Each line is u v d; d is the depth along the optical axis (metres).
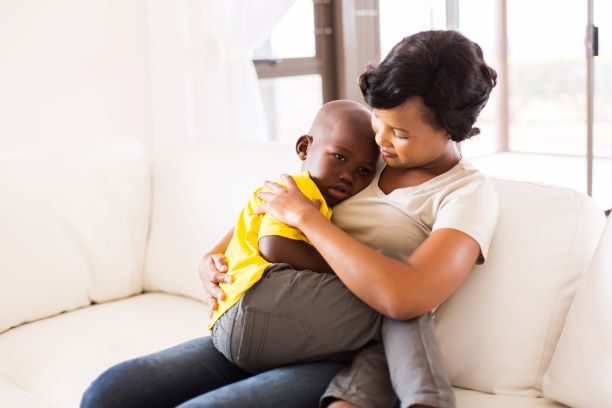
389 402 1.10
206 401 1.08
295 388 1.12
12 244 1.78
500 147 5.73
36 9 2.64
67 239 1.87
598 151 3.45
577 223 1.29
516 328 1.28
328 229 1.15
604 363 1.13
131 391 1.18
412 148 1.17
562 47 5.14
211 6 2.85
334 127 1.29
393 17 3.71
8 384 1.52
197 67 2.90
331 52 3.77
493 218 1.21
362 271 1.09
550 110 5.39
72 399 1.43
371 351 1.15
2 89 2.60
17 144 2.66
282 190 1.25
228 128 2.93
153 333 1.68
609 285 1.16
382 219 1.28
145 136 3.00
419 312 1.09
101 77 2.84
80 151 1.96
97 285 1.90
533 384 1.27
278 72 3.54
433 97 1.11
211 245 1.84
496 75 1.20
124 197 1.98
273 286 1.18
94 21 2.80
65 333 1.71
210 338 1.34
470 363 1.30
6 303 1.75
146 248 2.02
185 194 1.94
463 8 4.22
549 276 1.28
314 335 1.15
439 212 1.20
